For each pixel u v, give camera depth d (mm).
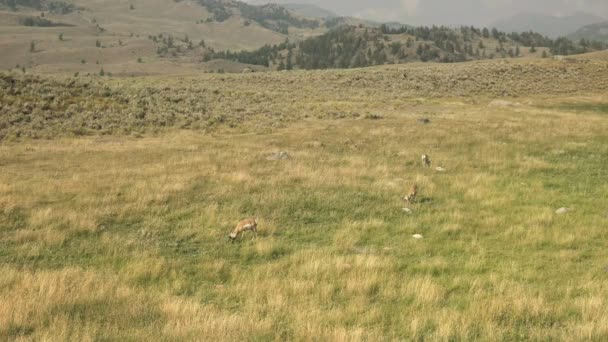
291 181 18797
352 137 29375
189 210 14984
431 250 11977
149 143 27531
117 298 8625
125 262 11086
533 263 10688
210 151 24609
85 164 21453
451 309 8281
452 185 18406
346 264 10609
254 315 7918
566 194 16922
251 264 11312
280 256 11914
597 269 10125
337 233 13203
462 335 7176
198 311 8031
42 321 7371
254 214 14938
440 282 9758
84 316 7812
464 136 29062
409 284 9328
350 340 6816
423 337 7316
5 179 17906
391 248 12211
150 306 8305
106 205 15070
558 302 8383
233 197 16531
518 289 8875
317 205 15859
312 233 13625
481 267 10461
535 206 15383
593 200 15969
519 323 7797
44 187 16719
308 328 7156
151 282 9977
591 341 6895
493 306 8047
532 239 12234
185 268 10695
